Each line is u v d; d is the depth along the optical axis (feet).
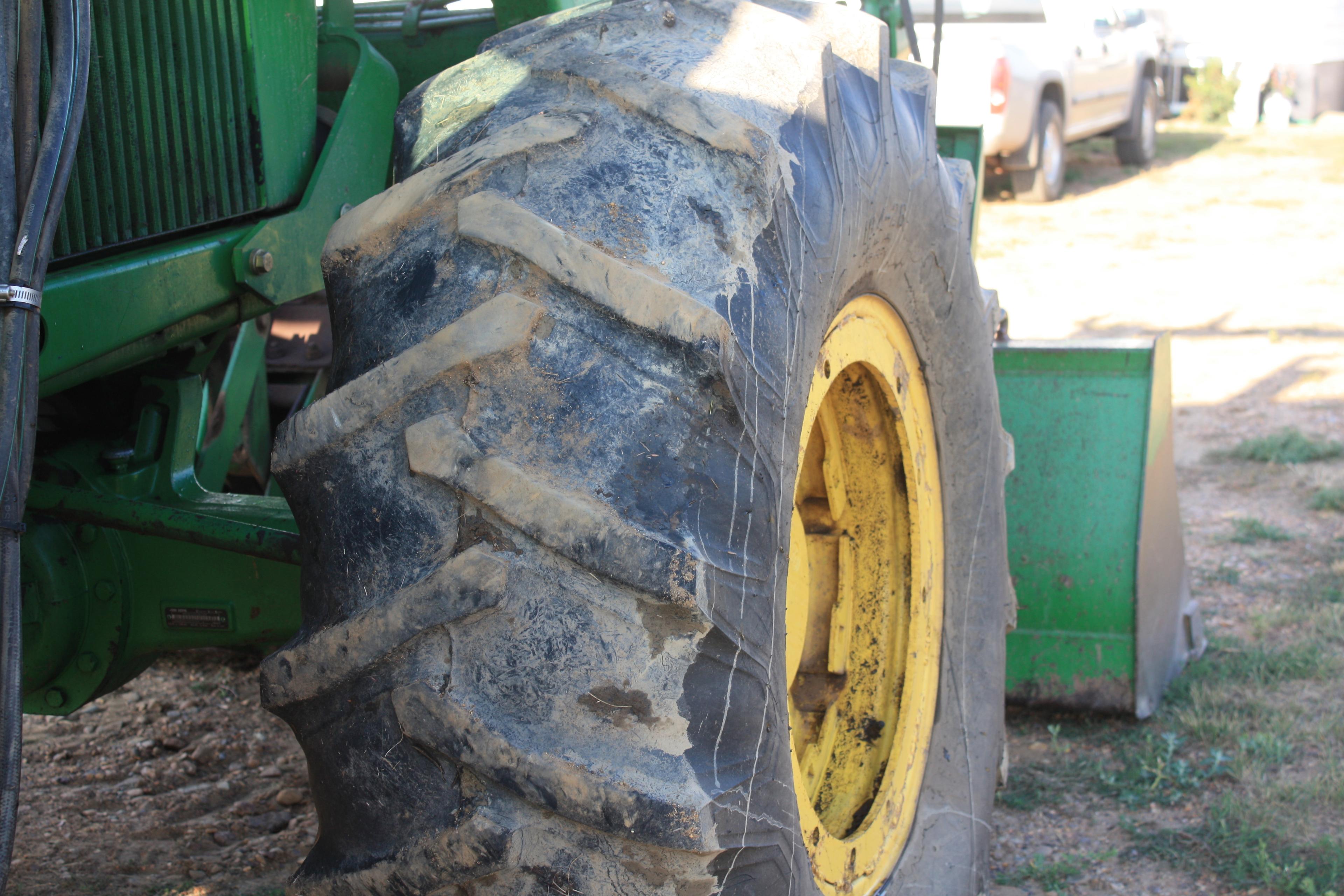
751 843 4.96
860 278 6.43
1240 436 20.63
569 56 5.47
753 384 4.98
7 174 4.59
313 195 7.25
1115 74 48.57
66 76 4.76
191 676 12.42
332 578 4.78
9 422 4.47
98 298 5.83
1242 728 10.94
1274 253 35.37
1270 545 15.84
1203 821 9.72
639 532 4.54
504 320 4.64
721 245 5.02
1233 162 53.16
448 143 5.36
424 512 4.64
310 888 4.89
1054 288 31.73
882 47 6.59
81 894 8.50
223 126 6.74
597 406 4.66
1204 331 27.37
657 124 5.15
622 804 4.51
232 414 10.36
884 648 7.62
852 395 7.23
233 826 9.62
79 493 7.11
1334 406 22.00
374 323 4.93
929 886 7.59
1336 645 12.76
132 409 8.06
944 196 7.27
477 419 4.61
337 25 8.03
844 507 7.58
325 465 4.80
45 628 7.32
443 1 9.13
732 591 4.78
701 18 5.77
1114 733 11.19
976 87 39.58
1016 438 11.35
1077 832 9.69
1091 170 51.90
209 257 6.59
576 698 4.56
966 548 8.16
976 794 8.14
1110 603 11.14
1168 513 11.82
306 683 4.74
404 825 4.70
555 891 4.61
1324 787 9.87
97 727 11.30
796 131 5.56
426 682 4.54
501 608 4.55
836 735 7.57
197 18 6.48
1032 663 11.34
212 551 7.56
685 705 4.67
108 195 6.01
